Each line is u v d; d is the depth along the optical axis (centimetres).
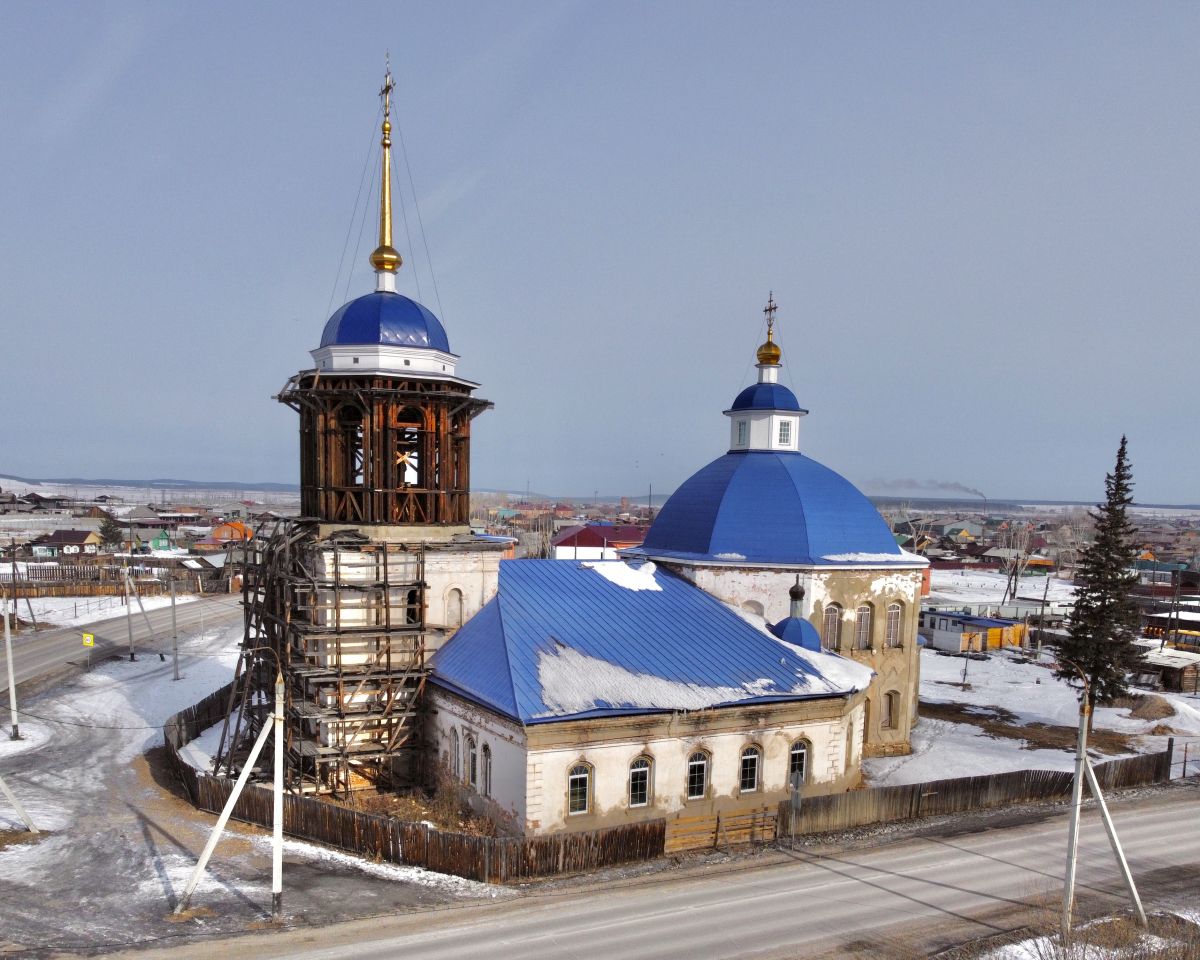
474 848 2561
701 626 3647
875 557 4219
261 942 2119
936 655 7638
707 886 2594
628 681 3088
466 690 3080
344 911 2311
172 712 4878
